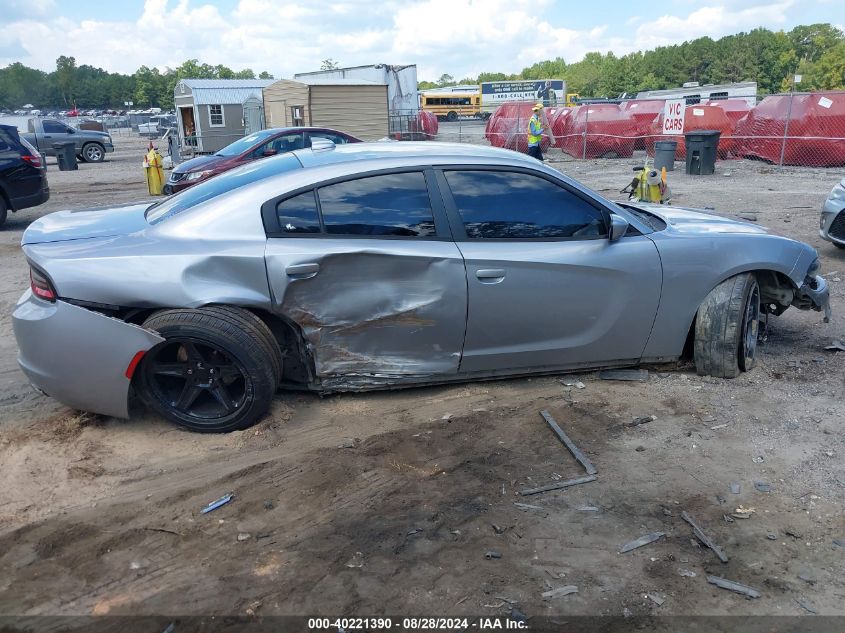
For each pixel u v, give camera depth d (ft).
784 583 9.34
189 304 12.48
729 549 10.03
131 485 11.73
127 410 13.04
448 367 14.17
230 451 12.76
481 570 9.62
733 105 80.84
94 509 11.06
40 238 13.34
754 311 15.67
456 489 11.60
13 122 100.94
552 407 14.34
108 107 515.09
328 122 87.30
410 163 13.76
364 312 13.35
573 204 14.42
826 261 26.35
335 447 12.89
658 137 72.28
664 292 14.74
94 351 12.42
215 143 104.58
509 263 13.64
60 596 9.17
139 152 114.62
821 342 17.92
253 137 48.80
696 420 13.78
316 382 14.05
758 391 14.96
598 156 77.82
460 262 13.39
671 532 10.43
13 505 11.14
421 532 10.46
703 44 361.51
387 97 88.89
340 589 9.27
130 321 13.03
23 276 27.45
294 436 13.32
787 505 11.03
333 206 13.28
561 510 11.00
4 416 14.28
